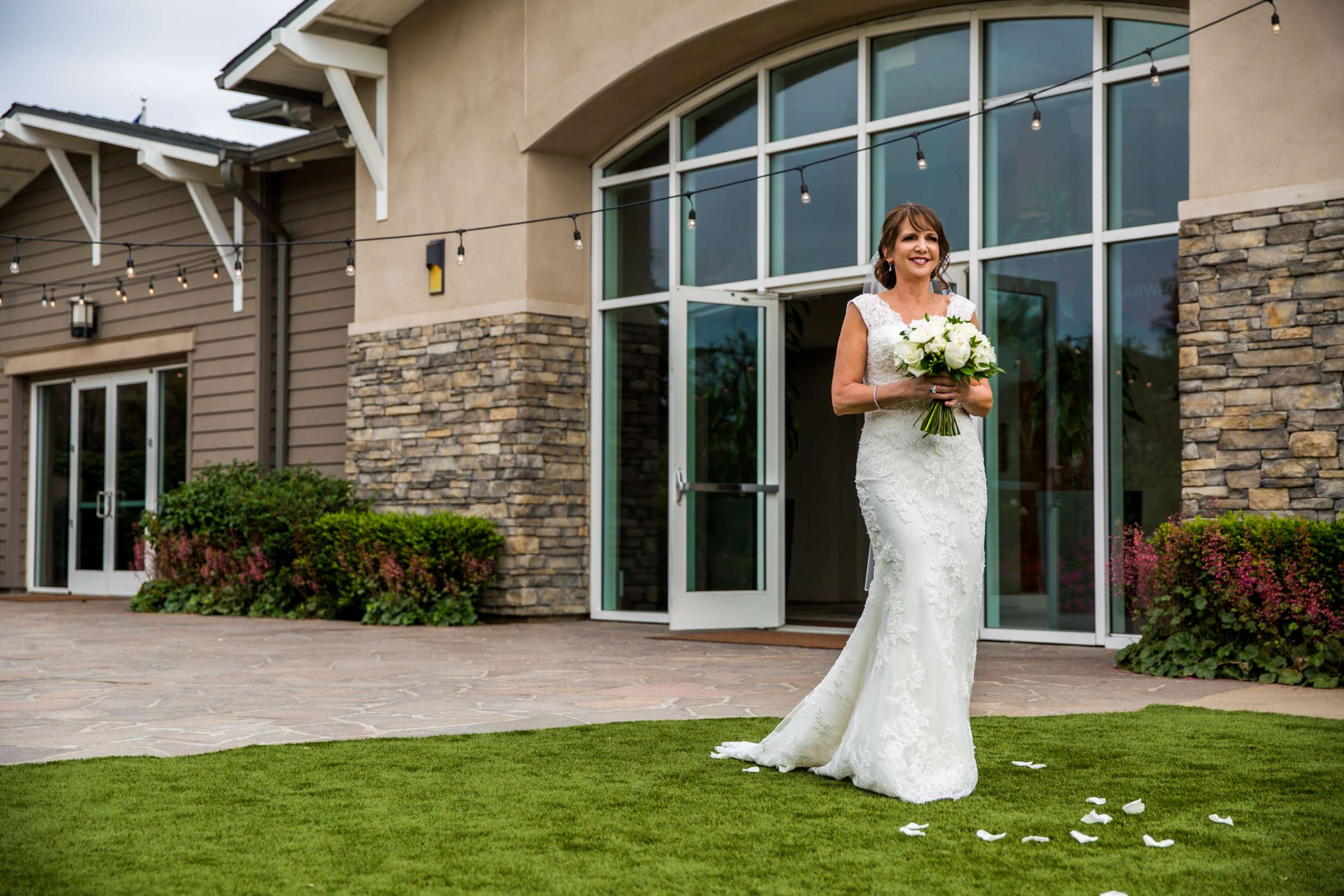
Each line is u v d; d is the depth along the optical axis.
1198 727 4.40
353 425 10.61
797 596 12.64
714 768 3.75
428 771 3.69
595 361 9.80
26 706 5.11
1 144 13.15
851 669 3.62
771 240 8.91
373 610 9.36
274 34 10.02
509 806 3.23
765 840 2.89
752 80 9.04
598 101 9.18
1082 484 7.43
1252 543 5.83
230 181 11.28
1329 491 6.09
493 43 9.79
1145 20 7.38
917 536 3.53
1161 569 6.14
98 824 3.04
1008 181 7.83
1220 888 2.49
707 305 8.73
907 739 3.39
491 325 9.68
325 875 2.60
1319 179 6.18
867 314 3.72
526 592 9.45
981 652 7.09
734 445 8.79
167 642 7.93
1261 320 6.32
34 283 14.20
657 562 9.40
